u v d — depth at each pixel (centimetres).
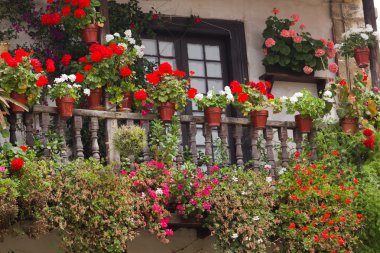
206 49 1250
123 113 994
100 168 913
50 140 938
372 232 1041
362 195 1051
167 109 1005
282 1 1297
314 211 1012
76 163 908
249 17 1273
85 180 894
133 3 1188
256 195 995
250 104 1052
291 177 1039
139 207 932
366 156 1112
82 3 1018
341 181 1059
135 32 1179
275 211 1023
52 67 941
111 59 1003
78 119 963
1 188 837
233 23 1262
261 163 1144
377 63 1220
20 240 968
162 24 1214
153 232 938
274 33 1247
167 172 962
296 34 1242
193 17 1234
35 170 872
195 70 1235
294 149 1199
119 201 905
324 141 1105
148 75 999
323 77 1280
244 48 1258
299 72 1260
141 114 1004
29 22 1121
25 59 926
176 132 1003
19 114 943
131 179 940
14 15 1117
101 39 1038
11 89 915
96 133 974
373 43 1225
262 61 1252
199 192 966
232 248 970
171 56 1223
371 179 1075
